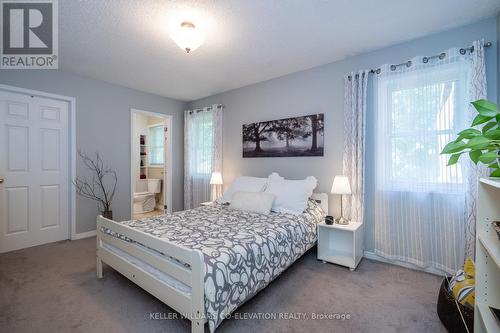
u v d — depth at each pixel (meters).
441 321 1.62
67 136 3.26
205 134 4.25
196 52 2.63
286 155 3.29
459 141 1.23
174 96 4.32
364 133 2.63
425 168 2.28
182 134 4.63
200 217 2.48
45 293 1.94
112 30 2.18
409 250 2.40
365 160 2.68
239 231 1.99
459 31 2.18
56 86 3.10
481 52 2.01
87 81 3.38
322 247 2.62
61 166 3.22
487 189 1.27
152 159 5.88
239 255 1.59
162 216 2.52
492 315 1.19
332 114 2.92
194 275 1.36
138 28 2.14
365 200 2.70
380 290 2.02
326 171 2.97
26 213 2.95
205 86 3.78
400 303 1.84
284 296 1.93
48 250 2.88
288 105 3.29
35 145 3.01
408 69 2.37
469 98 2.07
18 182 2.89
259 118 3.59
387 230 2.50
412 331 1.54
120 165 3.76
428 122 2.26
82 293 1.95
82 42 2.39
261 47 2.53
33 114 2.98
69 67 3.02
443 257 2.23
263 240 1.85
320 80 3.01
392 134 2.46
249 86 3.71
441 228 2.23
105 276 2.24
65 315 1.67
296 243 2.23
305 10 1.93
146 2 1.80
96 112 3.48
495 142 1.10
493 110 1.14
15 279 2.17
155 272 1.68
